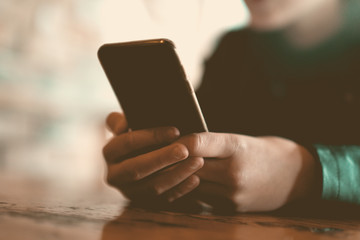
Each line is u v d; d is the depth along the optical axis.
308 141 0.93
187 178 0.55
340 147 0.65
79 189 1.22
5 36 3.64
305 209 0.62
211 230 0.34
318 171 0.60
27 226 0.30
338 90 0.98
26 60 3.84
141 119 0.57
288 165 0.59
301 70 1.10
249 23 1.28
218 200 0.57
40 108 3.99
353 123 0.89
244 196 0.55
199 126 0.53
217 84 1.30
